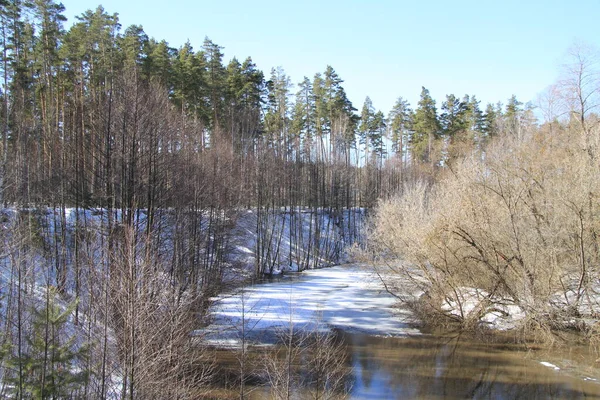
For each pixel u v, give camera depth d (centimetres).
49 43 3177
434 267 2178
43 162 2928
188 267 2173
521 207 1973
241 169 3716
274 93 5338
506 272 2027
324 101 5606
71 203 2400
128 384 1052
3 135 2556
